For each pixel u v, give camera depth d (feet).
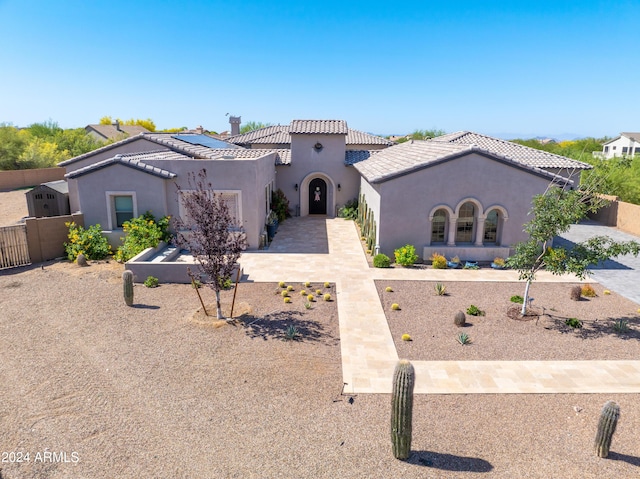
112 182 72.64
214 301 53.16
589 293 55.36
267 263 69.00
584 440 29.71
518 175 66.74
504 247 68.69
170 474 26.43
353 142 121.80
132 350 41.11
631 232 94.38
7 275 62.64
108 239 73.26
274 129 134.41
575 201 45.29
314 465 27.32
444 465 27.45
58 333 44.50
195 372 37.45
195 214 45.88
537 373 37.78
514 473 26.86
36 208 89.61
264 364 38.86
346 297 54.85
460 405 33.35
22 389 34.73
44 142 188.85
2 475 26.05
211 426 30.68
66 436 29.50
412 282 60.54
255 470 26.86
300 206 109.81
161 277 59.41
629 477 26.61
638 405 33.50
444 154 67.56
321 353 40.93
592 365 39.11
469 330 45.91
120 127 283.38
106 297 54.24
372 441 29.48
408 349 41.88
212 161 73.72
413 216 68.08
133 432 29.96
